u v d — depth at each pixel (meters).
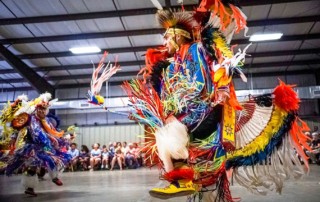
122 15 11.13
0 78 16.95
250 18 11.65
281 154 1.95
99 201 3.72
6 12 11.11
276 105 2.00
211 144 1.83
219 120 1.87
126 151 14.02
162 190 1.69
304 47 14.09
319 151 10.09
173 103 1.90
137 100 1.90
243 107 2.04
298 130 1.97
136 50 13.77
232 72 1.81
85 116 18.19
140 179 7.20
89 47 13.56
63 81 17.42
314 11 11.34
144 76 2.18
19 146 4.59
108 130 18.00
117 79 17.17
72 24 11.98
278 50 14.34
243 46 13.55
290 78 16.84
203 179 1.82
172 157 1.76
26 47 13.59
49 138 4.75
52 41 12.91
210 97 1.92
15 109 4.59
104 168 13.75
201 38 2.02
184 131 1.76
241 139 1.99
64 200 3.98
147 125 1.92
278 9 11.16
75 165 13.47
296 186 4.27
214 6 2.03
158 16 2.22
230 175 2.01
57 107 16.45
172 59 2.16
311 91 15.55
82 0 10.56
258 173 1.95
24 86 18.27
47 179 8.39
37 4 10.73
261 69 16.53
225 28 2.04
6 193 5.10
